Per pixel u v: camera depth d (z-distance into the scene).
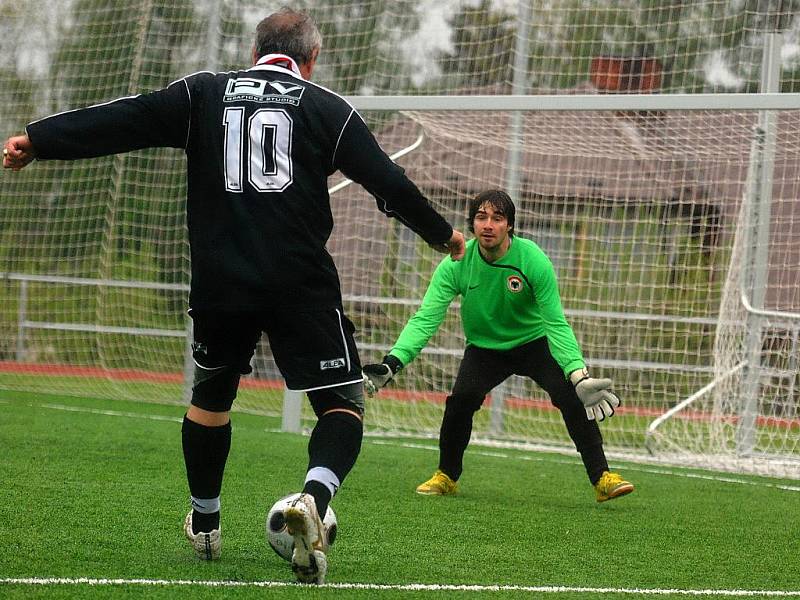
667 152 31.20
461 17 39.97
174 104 11.45
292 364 11.46
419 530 16.39
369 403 39.22
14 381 44.41
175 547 13.73
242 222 11.21
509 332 20.16
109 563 12.52
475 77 39.91
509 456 29.08
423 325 19.55
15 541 13.63
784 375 30.42
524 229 37.88
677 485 24.36
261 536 14.90
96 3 43.50
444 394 38.72
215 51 38.31
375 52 41.28
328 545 11.45
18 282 45.78
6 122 44.00
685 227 35.72
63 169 44.31
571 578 13.27
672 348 35.25
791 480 26.95
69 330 45.38
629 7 37.94
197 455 12.32
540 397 36.41
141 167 43.12
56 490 18.20
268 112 11.32
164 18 42.28
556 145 31.55
